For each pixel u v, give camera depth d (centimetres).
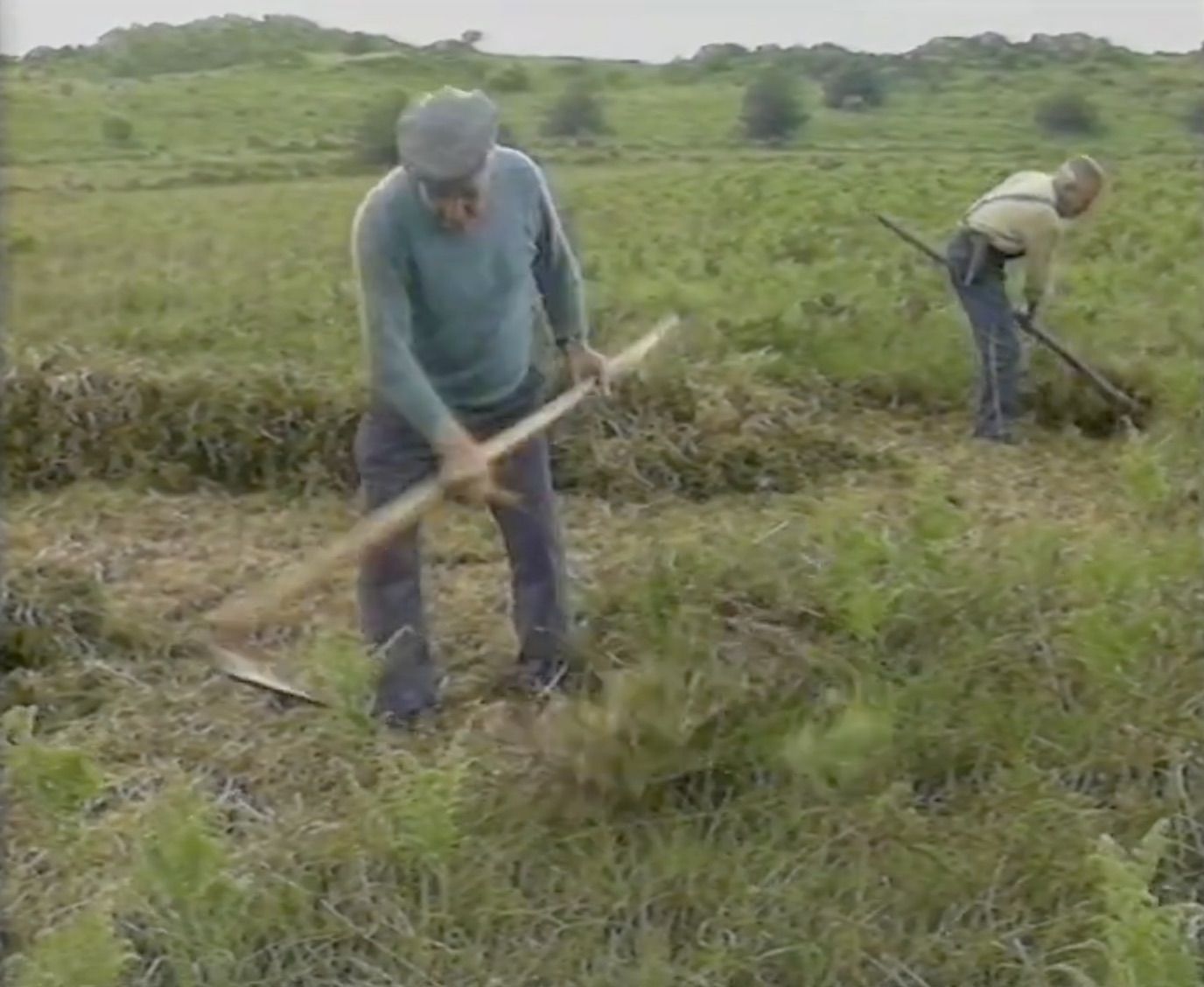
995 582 442
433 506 429
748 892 356
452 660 462
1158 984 309
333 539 566
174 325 693
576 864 368
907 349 708
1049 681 411
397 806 371
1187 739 393
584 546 543
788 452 621
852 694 409
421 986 340
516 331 423
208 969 338
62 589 505
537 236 425
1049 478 595
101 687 461
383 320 407
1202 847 366
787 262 823
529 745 407
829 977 339
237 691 451
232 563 546
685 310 742
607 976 339
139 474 611
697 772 389
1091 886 354
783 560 476
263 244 775
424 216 405
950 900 354
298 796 398
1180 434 595
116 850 376
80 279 727
